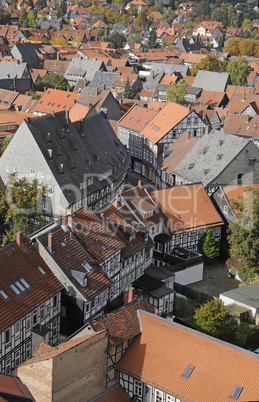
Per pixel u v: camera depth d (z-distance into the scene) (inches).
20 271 2260.1
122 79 7416.3
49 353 1920.5
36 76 7613.2
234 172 3644.2
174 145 4392.2
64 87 7283.5
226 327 2443.4
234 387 1886.1
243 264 3127.5
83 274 2361.0
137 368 2046.0
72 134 3646.7
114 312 2138.3
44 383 1862.7
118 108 5595.5
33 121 3403.1
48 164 3336.6
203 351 2001.7
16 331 2133.4
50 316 2327.8
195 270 3125.0
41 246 2362.2
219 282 3149.6
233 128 5123.0
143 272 2972.4
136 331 2127.2
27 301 2190.0
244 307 2783.0
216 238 3353.8
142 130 4788.4
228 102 6653.5
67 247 2444.6
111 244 2640.3
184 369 1987.0
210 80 7126.0
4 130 4928.6
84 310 2354.8
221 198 3410.4
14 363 2150.6
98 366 2011.6
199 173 3730.3
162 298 2753.4
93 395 2022.6
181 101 6653.5
